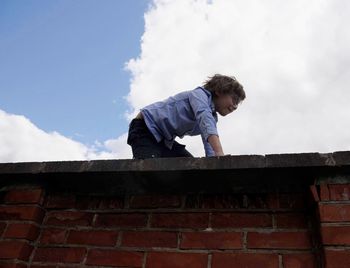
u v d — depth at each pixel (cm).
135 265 135
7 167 158
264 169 127
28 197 157
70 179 154
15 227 149
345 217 116
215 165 130
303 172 127
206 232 136
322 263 114
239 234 132
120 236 145
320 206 120
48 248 148
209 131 169
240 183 138
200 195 146
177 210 145
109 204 155
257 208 136
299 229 128
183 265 130
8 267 138
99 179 151
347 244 111
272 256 124
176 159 137
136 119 194
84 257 142
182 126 188
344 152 121
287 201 135
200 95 184
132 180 147
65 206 159
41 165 154
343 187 122
